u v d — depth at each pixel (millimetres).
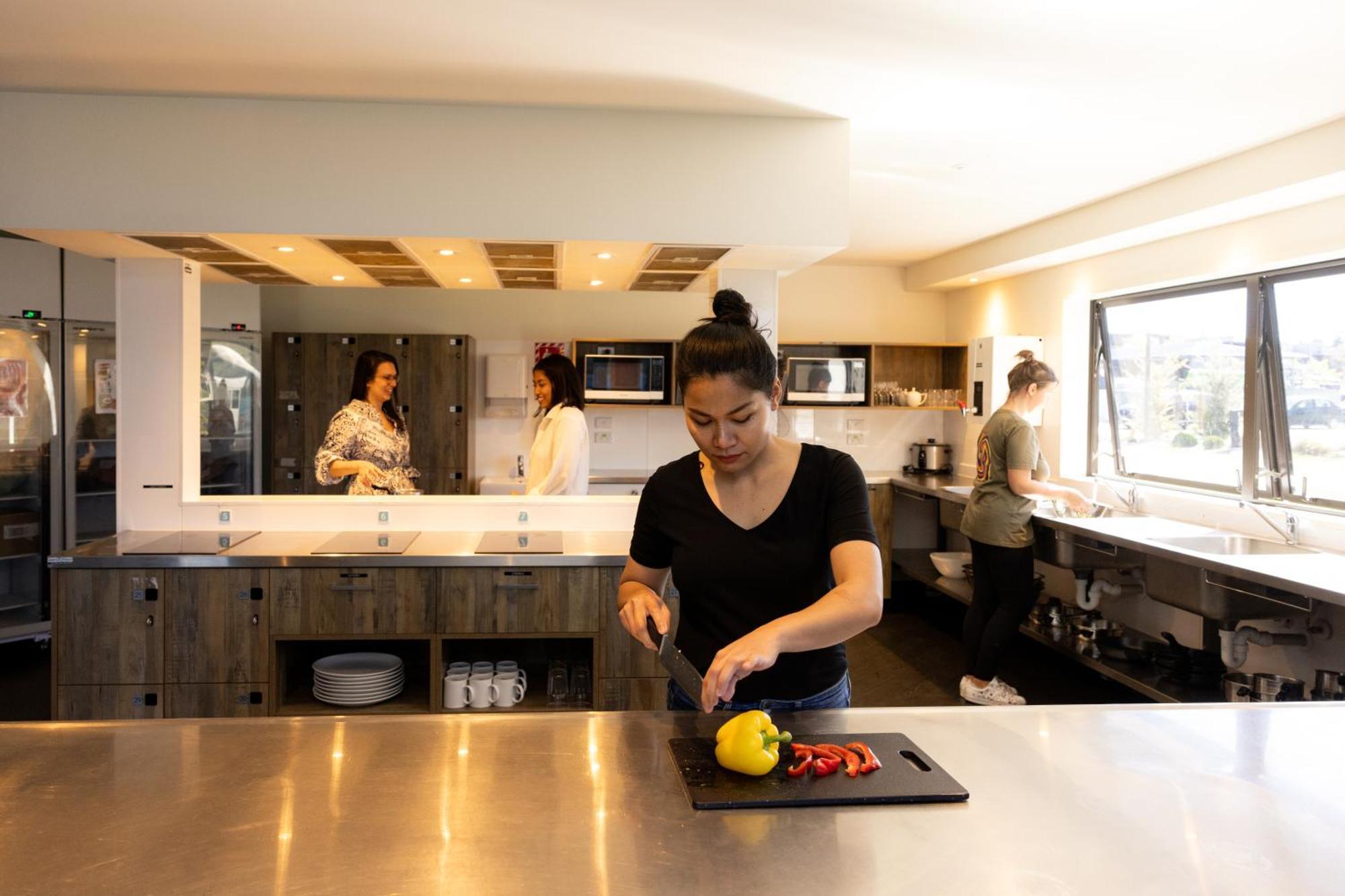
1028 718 1549
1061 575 5660
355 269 4102
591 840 1118
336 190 3367
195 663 3311
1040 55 2779
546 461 4277
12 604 5098
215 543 3541
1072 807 1229
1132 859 1095
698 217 3475
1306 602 3000
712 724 1501
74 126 3283
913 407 6699
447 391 6348
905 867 1066
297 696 3490
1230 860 1098
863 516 1585
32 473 5031
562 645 3789
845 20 2564
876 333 7113
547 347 6676
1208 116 3271
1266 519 4109
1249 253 4137
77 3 2510
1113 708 1595
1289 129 3408
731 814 1189
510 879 1027
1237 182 3748
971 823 1177
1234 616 3395
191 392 3885
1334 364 3984
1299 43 2635
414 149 3389
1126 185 4312
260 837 1114
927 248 6137
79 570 3293
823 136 3484
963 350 6891
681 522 1678
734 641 1637
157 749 1375
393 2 2488
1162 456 5102
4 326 4848
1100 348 5500
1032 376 4320
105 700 3309
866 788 1251
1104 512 4785
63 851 1077
